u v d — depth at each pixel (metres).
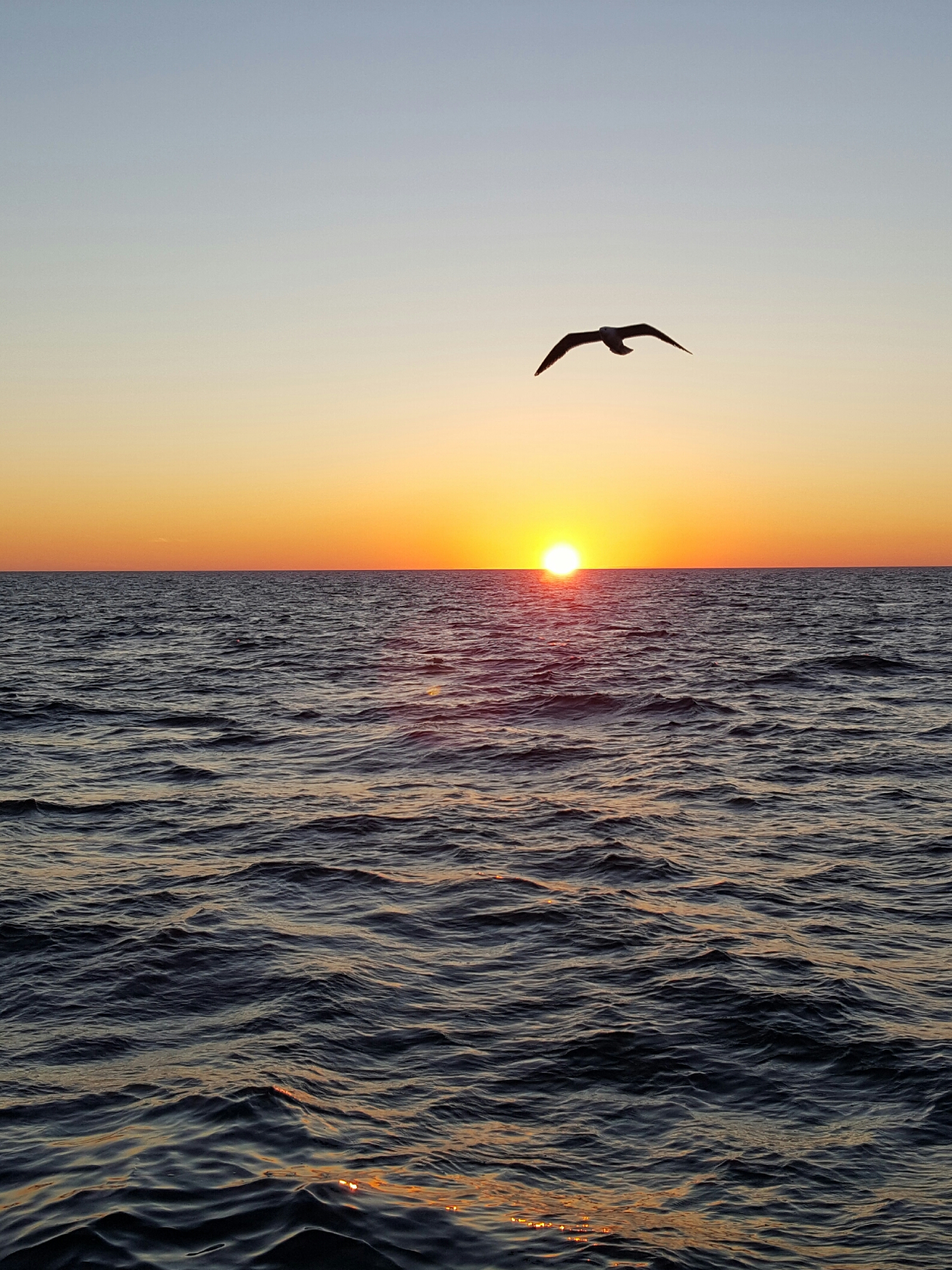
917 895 14.68
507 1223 7.14
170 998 11.14
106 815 19.62
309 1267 6.58
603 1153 8.15
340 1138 8.19
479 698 36.22
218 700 37.03
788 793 21.16
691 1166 7.96
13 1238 6.84
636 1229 7.11
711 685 39.66
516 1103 8.91
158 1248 6.73
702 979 11.53
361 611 115.56
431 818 19.31
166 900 14.39
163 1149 7.94
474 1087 9.16
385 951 12.52
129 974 11.72
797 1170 7.90
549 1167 7.92
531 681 41.84
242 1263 6.61
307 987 11.27
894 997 11.10
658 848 17.11
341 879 15.41
